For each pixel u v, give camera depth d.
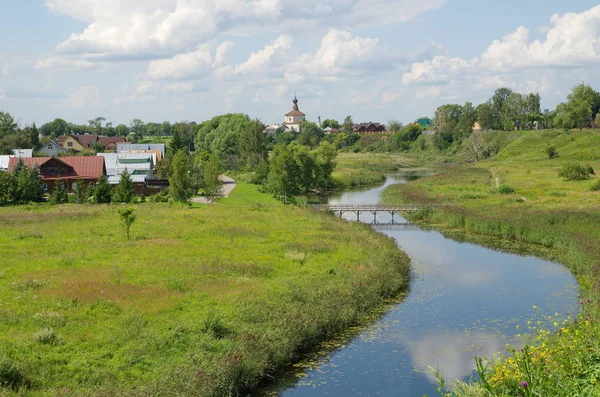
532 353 19.11
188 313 32.19
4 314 29.91
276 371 29.08
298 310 34.31
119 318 30.55
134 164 114.38
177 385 23.91
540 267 51.28
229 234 57.94
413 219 80.69
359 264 46.72
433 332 34.56
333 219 71.38
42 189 94.00
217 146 177.88
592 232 59.81
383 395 26.36
